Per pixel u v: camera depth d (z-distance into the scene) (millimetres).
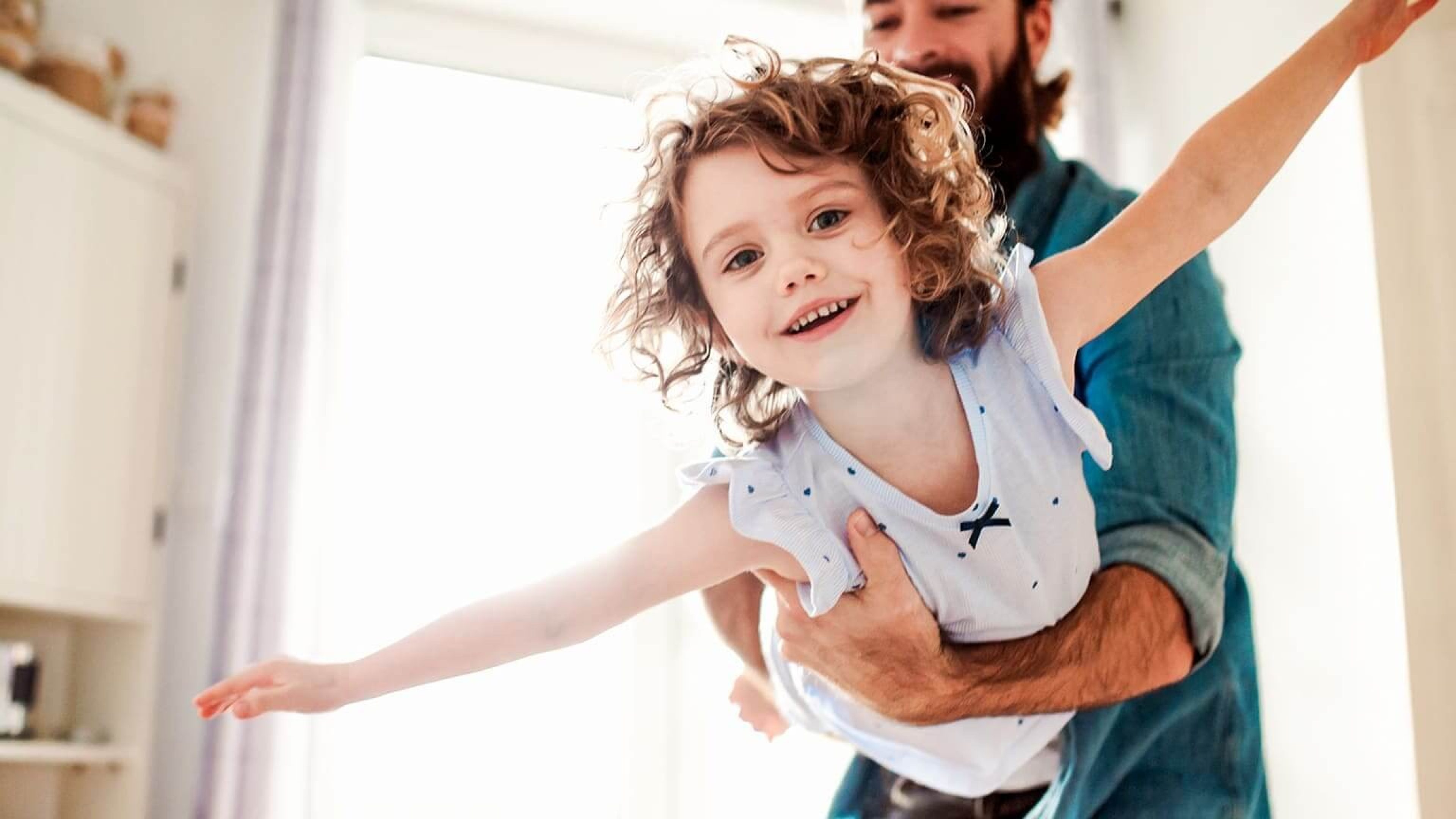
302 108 2416
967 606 1159
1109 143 2551
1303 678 2072
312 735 2309
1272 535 2164
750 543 1116
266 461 2268
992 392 1070
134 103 2436
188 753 2371
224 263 2545
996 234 1224
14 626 2295
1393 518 1913
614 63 2855
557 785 2541
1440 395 1821
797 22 2842
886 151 1065
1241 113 1119
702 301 1140
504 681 2539
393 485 2564
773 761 2566
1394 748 1892
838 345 995
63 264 2188
